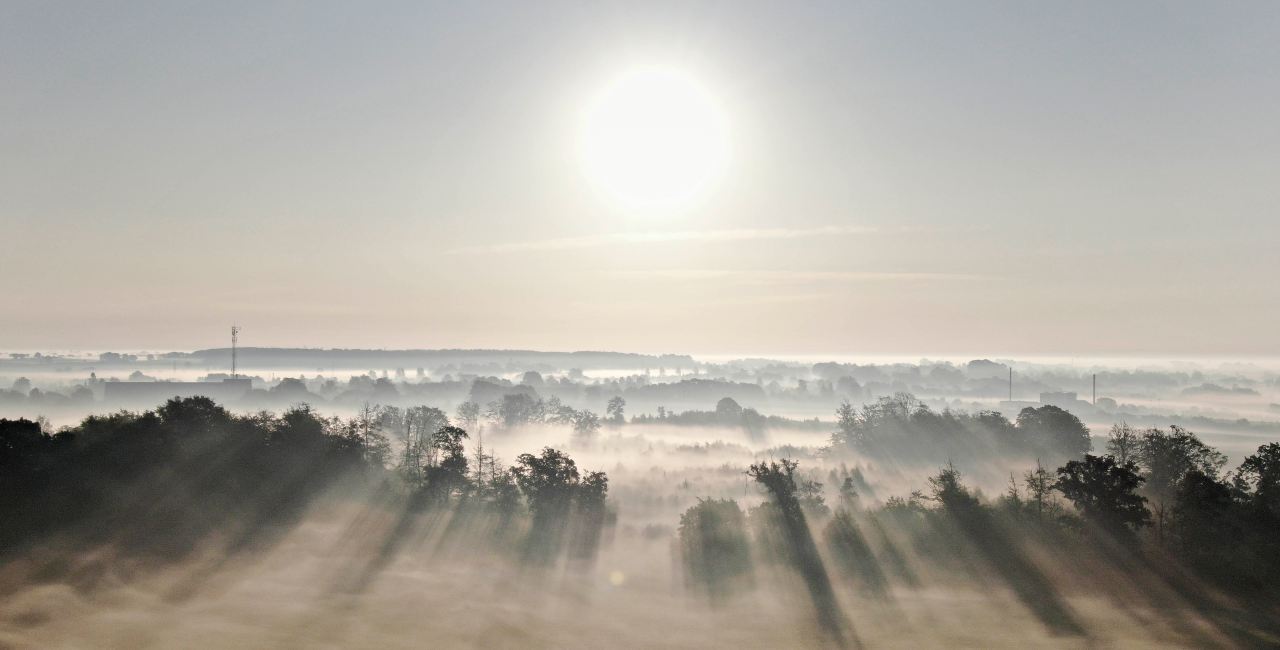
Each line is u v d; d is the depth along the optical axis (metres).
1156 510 84.00
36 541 65.56
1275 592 66.31
